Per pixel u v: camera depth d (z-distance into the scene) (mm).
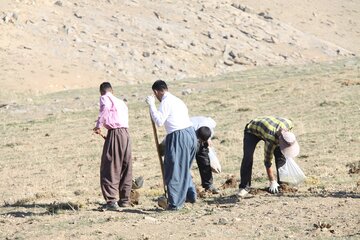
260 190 29016
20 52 118500
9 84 102750
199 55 134375
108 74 117625
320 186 30391
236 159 43219
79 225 23984
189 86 92812
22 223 25125
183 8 152875
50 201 31000
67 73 113500
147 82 117125
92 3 144250
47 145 55812
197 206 26766
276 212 24281
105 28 135500
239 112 66750
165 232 22125
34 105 86125
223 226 22562
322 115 60438
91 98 90812
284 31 158375
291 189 28547
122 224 23688
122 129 26734
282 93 75625
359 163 37188
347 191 28344
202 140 29812
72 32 129875
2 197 34188
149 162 45000
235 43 142750
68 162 47250
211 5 159125
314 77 86688
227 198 28312
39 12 133875
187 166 25859
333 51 154875
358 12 190125
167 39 136750
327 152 43188
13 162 48500
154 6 150500
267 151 28016
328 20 180125
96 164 45688
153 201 29094
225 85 88938
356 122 55375
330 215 23250
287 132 27719
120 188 27312
